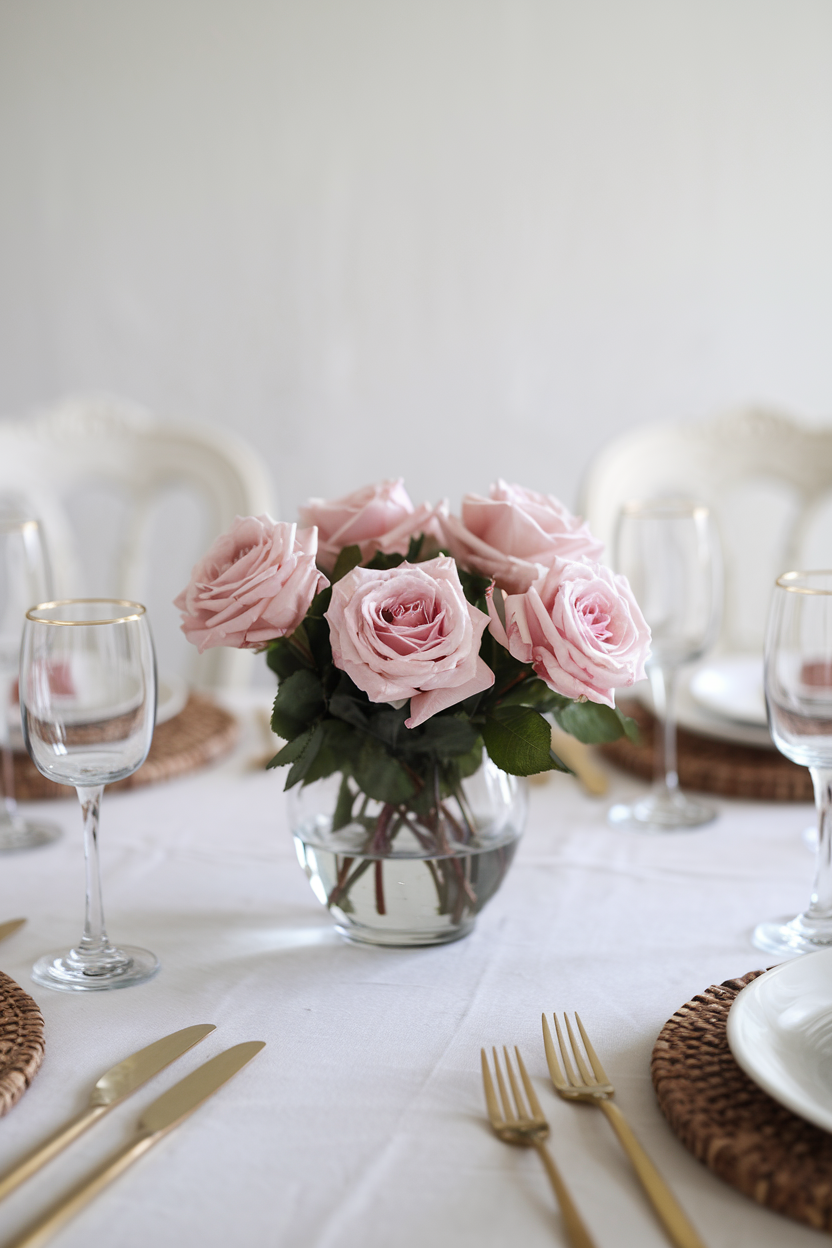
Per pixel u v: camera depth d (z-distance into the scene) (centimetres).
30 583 94
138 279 249
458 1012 62
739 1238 43
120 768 65
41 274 250
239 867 84
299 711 64
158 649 264
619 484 154
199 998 64
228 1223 44
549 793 99
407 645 59
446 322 247
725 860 84
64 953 69
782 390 245
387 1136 50
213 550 65
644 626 63
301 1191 46
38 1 238
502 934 72
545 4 233
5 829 90
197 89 240
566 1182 46
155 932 73
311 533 64
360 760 65
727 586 158
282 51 238
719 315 243
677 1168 47
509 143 239
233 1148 49
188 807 95
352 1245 43
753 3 230
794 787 95
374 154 242
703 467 157
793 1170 44
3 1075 53
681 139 237
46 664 63
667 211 240
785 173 237
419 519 68
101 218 247
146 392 254
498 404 250
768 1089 46
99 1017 61
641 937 71
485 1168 48
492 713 66
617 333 245
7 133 244
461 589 61
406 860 67
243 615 62
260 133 242
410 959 69
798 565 157
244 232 246
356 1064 56
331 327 249
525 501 69
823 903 71
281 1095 53
